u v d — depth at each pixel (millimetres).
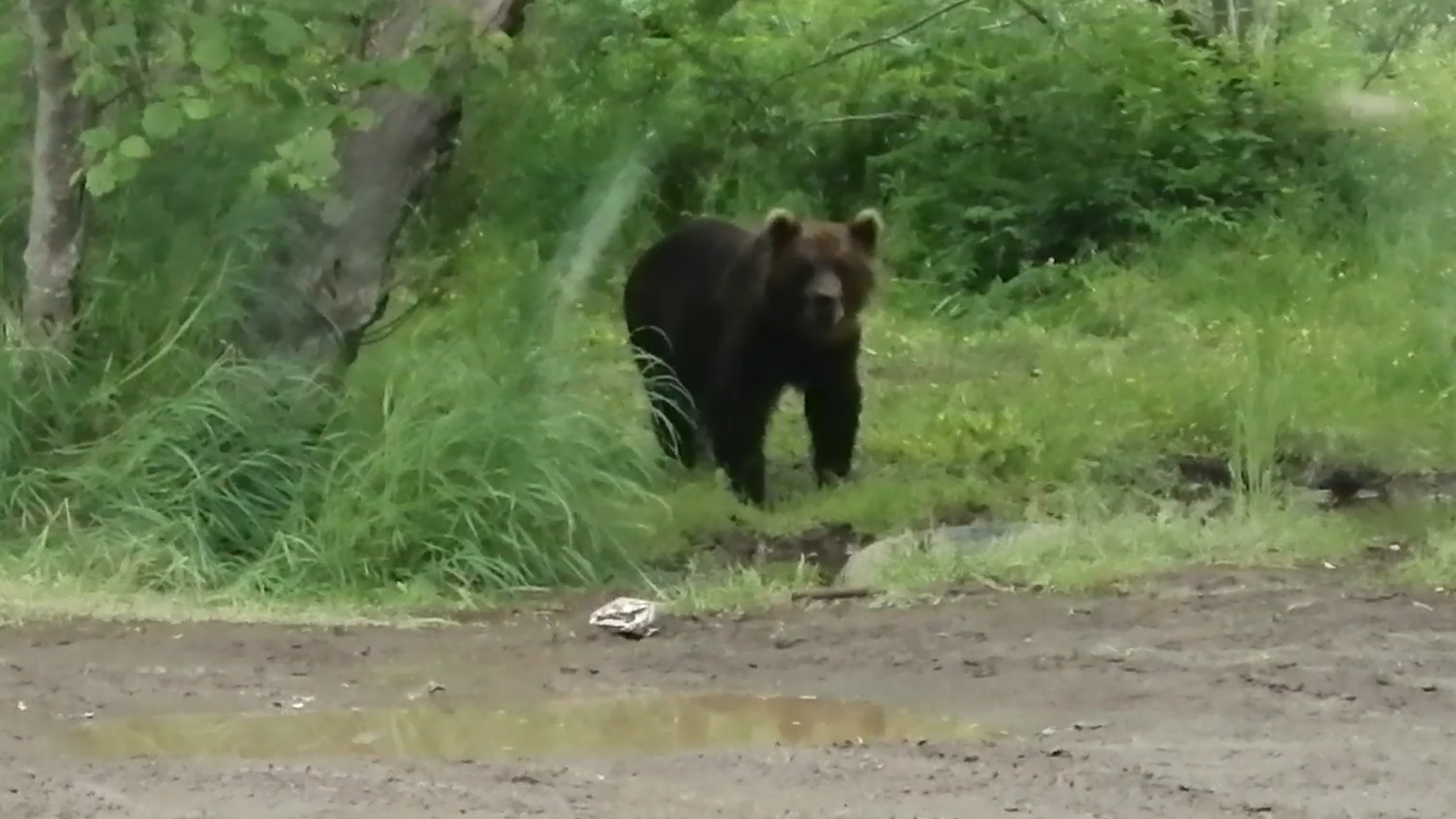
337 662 10141
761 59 24453
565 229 19391
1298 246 22781
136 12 12648
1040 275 22875
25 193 14516
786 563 13328
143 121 12250
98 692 9141
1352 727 8359
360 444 13109
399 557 12531
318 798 6906
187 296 13594
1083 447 15102
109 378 13281
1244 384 16141
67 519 12453
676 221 23281
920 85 25734
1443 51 31328
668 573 12961
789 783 7281
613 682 9648
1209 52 27188
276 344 13719
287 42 12203
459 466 12734
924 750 7949
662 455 15414
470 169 17594
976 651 10141
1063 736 8242
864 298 14961
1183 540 12641
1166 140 25156
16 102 14445
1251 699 8930
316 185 12398
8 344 13102
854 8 25828
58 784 7109
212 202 14078
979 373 19000
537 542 12750
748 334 14789
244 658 10125
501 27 13844
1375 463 15156
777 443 17219
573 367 14156
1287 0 30781
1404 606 11000
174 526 12352
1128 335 20906
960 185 24859
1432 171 24953
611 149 20922
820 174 25531
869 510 13961
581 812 6715
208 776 7320
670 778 7379
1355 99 27422
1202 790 7125
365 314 13938
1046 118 25109
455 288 16281
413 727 8617
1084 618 10836
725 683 9609
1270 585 11617
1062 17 26812
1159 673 9539
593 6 20031
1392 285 20812
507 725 8703
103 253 13906
